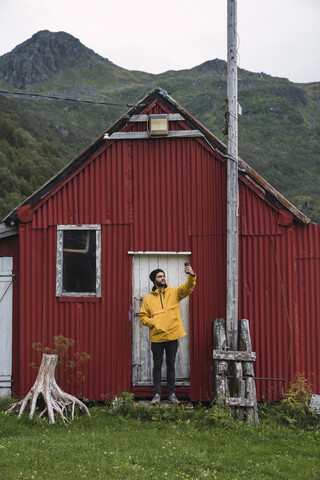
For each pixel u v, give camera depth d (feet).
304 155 391.65
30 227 26.71
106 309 26.02
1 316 26.99
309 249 25.90
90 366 25.82
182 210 26.09
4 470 15.26
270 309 25.53
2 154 232.12
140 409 22.99
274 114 499.10
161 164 26.35
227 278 24.52
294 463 17.40
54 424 21.08
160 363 23.68
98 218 26.37
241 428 20.80
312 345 25.46
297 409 23.48
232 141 24.81
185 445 18.71
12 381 26.68
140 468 16.01
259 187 25.77
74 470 15.51
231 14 25.07
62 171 26.53
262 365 25.31
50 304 26.27
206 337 25.50
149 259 26.30
